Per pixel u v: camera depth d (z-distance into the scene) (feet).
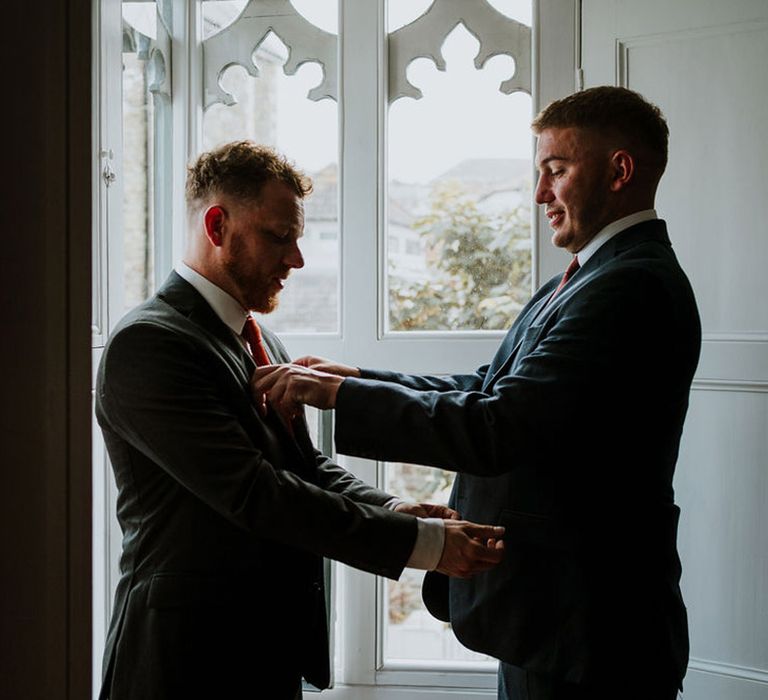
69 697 2.77
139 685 4.27
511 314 8.32
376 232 8.23
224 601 4.35
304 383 4.83
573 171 5.22
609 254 5.16
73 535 2.74
